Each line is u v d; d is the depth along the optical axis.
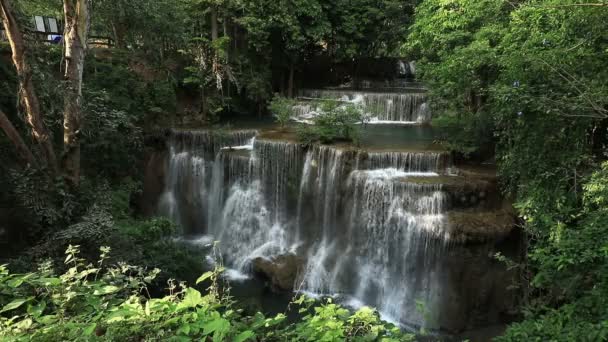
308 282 12.32
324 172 13.20
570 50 7.37
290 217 14.11
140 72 17.53
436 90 13.53
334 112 14.23
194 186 15.98
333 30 23.28
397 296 11.50
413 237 11.17
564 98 6.94
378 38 25.16
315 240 13.46
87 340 3.29
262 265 12.80
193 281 11.51
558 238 6.66
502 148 11.16
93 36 18.53
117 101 14.88
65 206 9.48
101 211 9.48
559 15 7.79
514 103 7.64
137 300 4.11
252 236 14.59
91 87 14.16
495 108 9.20
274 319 3.83
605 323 4.77
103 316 3.76
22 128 11.47
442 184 11.09
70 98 10.11
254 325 3.71
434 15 14.14
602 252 5.59
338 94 21.09
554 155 8.00
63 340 3.37
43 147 9.95
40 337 3.36
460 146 12.69
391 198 11.62
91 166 13.20
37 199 9.05
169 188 16.33
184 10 17.84
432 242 10.82
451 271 10.64
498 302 10.42
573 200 7.73
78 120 10.38
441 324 10.55
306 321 4.07
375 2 24.70
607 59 7.39
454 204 11.16
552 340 5.19
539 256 6.28
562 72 7.51
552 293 6.87
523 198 8.88
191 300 3.81
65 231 8.60
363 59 26.44
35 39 10.66
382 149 13.27
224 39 17.75
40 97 10.32
